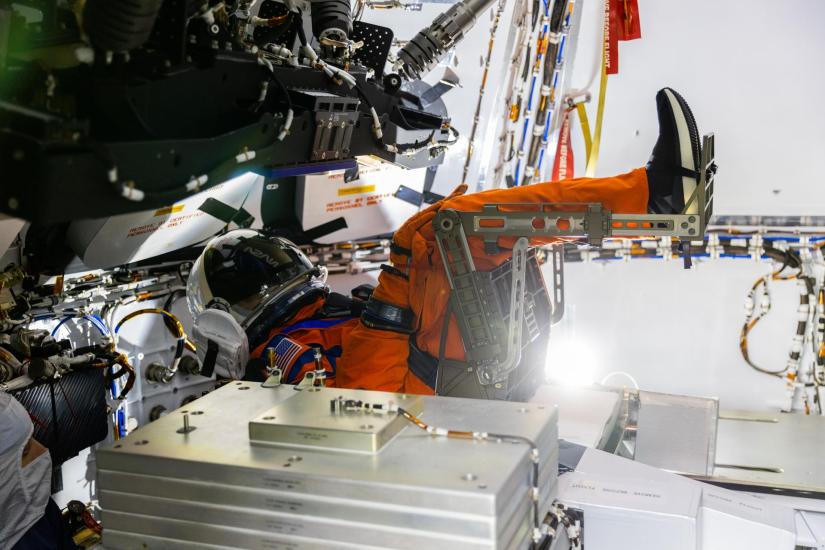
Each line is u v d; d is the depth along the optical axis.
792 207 4.64
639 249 4.80
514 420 1.93
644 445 3.34
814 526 2.71
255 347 3.22
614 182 2.84
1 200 1.51
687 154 2.79
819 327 4.55
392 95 2.99
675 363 4.95
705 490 2.50
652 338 4.96
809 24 4.47
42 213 1.46
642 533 2.21
